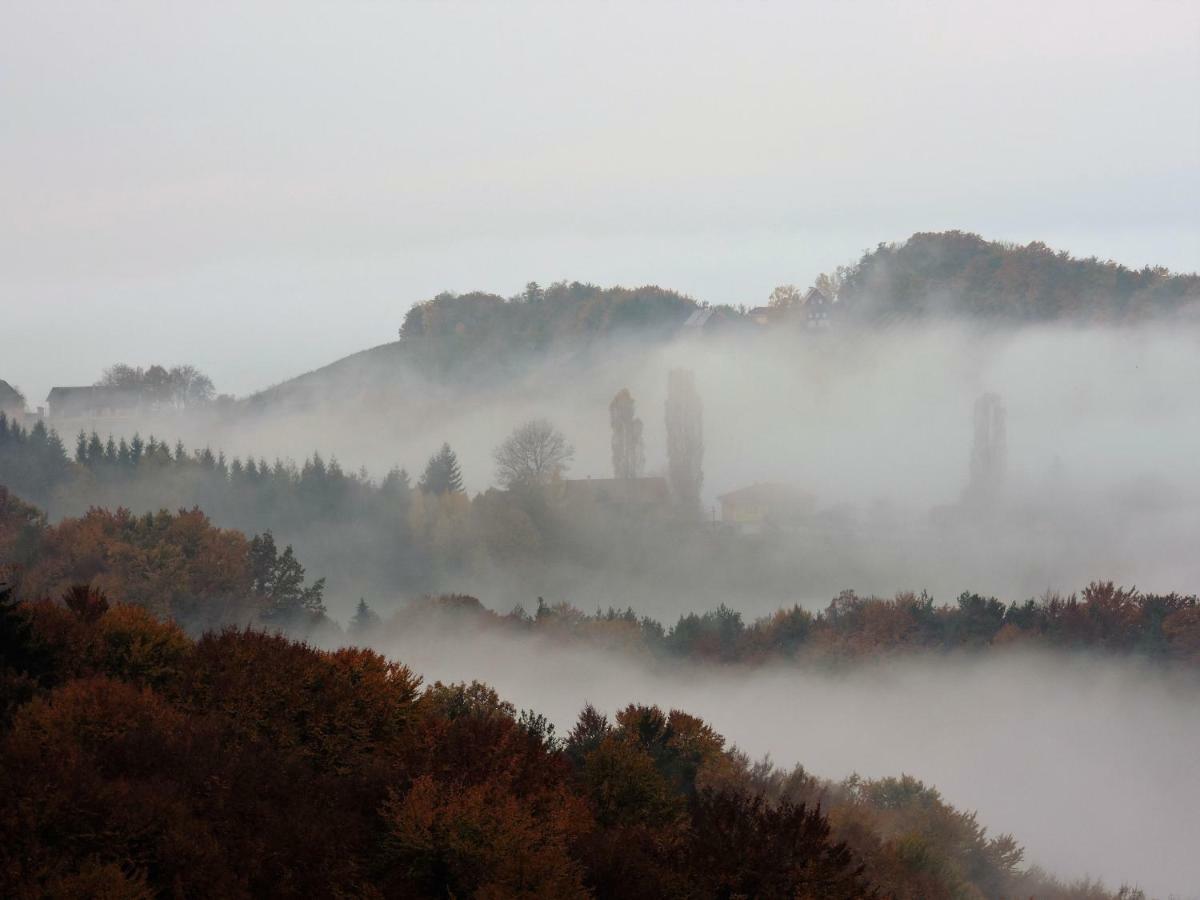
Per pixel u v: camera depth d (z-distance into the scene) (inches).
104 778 1934.1
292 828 1925.4
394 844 1987.0
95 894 1556.3
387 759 2391.7
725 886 2110.0
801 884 2096.5
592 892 2036.2
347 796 2167.8
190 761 2047.2
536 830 2094.0
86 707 2153.1
